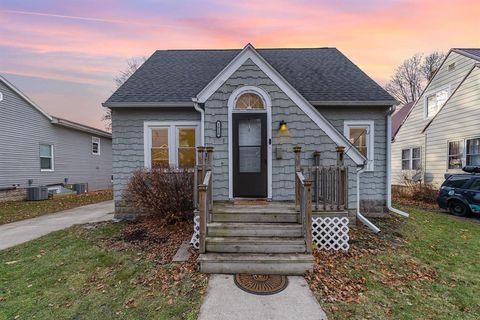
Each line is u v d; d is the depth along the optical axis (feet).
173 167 21.18
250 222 15.89
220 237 14.85
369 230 19.83
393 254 15.64
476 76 32.50
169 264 13.79
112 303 10.47
